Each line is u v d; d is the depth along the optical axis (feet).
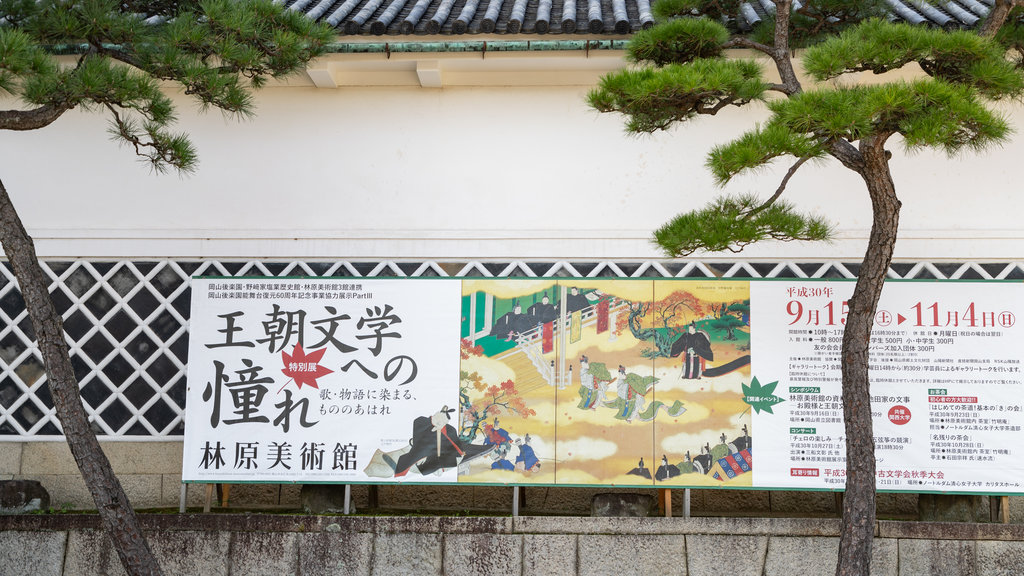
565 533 19.34
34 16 16.67
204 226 22.03
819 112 14.38
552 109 22.16
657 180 21.81
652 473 19.52
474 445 19.69
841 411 19.45
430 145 22.20
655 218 21.68
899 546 19.13
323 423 19.77
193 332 20.04
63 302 22.03
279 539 19.43
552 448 19.63
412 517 19.52
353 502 21.16
